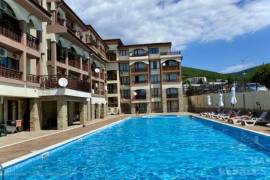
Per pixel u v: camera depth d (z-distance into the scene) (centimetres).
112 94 5888
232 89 3155
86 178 984
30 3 2127
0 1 1889
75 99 2686
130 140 1923
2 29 1917
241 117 2553
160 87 5903
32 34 2488
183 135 2158
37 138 1753
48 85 2388
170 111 5847
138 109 5912
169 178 966
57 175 1024
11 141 1627
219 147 1566
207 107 4716
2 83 1811
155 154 1401
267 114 2327
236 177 958
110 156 1363
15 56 2206
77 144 1734
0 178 979
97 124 2931
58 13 3116
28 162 1159
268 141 1555
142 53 6025
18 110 2314
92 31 4719
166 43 6003
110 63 5919
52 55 2755
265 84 5216
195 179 947
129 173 1042
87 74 3856
